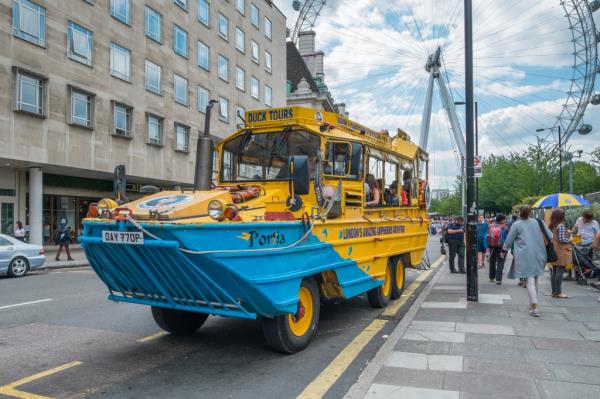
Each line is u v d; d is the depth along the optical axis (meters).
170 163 26.83
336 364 5.18
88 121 21.42
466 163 8.52
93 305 8.60
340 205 6.64
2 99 17.55
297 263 5.46
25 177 21.50
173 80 27.30
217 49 32.12
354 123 7.73
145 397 4.29
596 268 10.15
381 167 8.37
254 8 37.75
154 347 5.86
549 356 5.03
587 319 6.72
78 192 24.77
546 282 10.52
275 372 4.94
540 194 39.41
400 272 9.29
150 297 5.29
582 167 47.56
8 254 13.58
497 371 4.58
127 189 26.78
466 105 8.70
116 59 22.95
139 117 24.44
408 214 9.73
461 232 12.91
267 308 4.98
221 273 4.53
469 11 8.77
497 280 10.59
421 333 5.98
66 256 20.61
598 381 4.31
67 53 20.14
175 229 4.30
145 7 25.05
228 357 5.46
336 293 6.68
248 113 6.93
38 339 6.21
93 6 21.56
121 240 4.62
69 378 4.77
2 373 4.91
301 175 5.17
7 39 17.70
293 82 48.25
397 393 4.06
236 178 6.78
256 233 4.88
